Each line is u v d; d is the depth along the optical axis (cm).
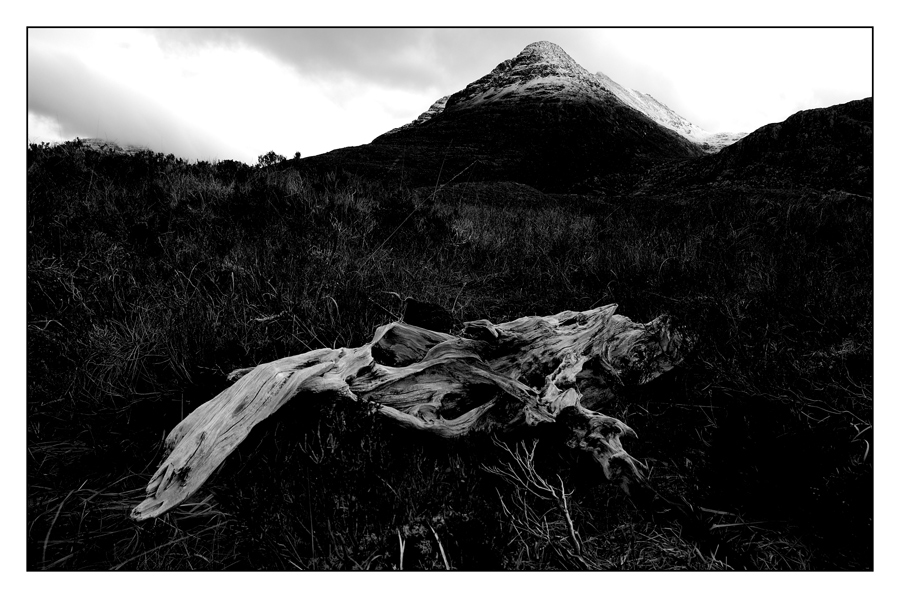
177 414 292
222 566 216
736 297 412
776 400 294
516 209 1136
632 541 227
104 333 336
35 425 274
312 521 218
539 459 264
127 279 395
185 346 317
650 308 399
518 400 265
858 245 557
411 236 602
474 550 218
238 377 295
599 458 251
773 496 246
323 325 351
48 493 242
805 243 585
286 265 434
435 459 254
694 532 229
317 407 254
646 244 601
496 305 447
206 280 402
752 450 262
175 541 220
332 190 711
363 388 262
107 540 222
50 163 549
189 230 508
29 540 219
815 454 259
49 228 431
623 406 305
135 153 653
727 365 323
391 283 443
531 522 234
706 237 639
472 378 279
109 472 258
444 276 508
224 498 228
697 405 305
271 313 362
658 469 265
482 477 250
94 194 525
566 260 542
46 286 360
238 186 605
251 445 246
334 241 523
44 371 303
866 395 289
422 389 272
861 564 229
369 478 233
